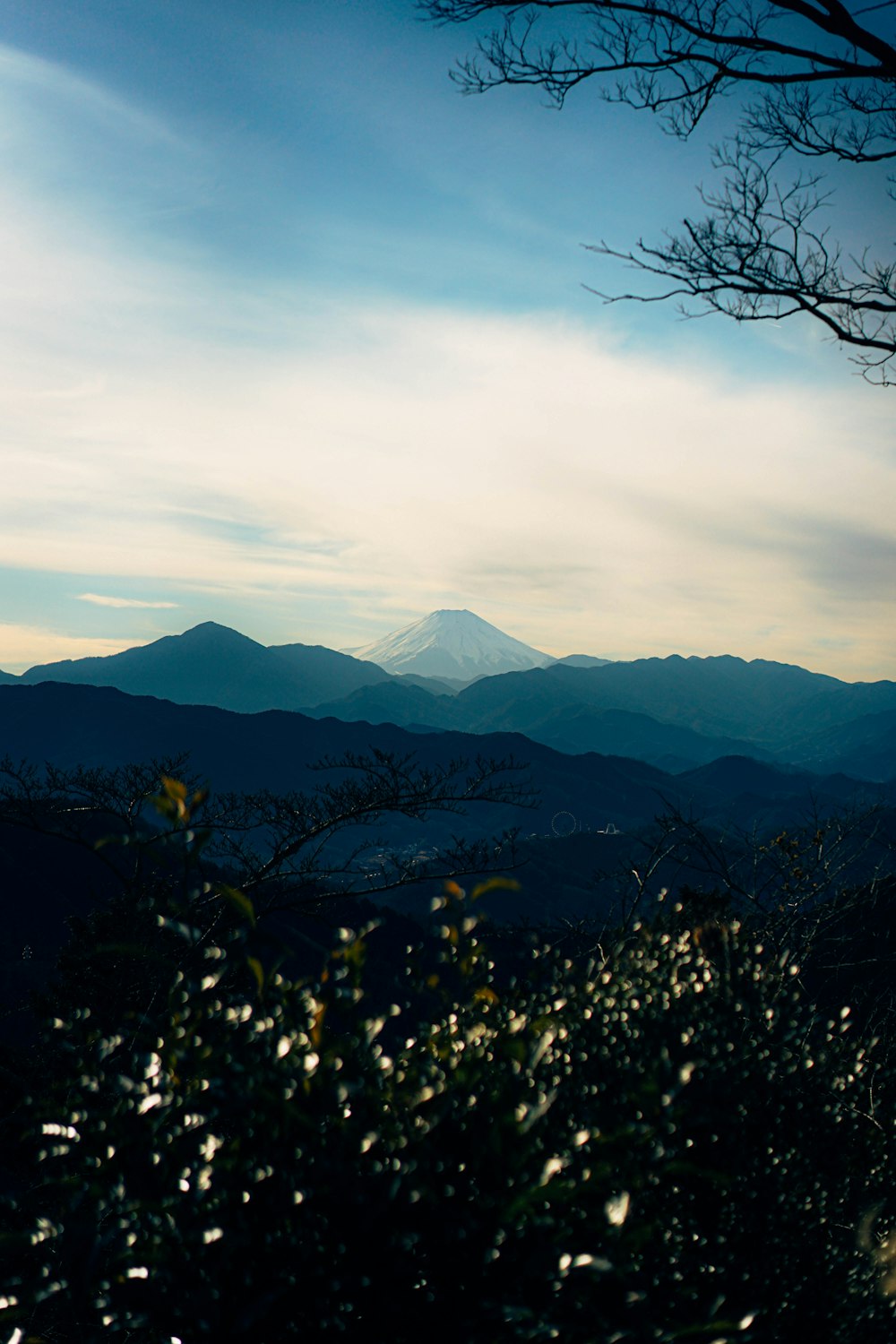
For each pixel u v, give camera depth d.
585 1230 1.43
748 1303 1.66
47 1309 1.60
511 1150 1.44
